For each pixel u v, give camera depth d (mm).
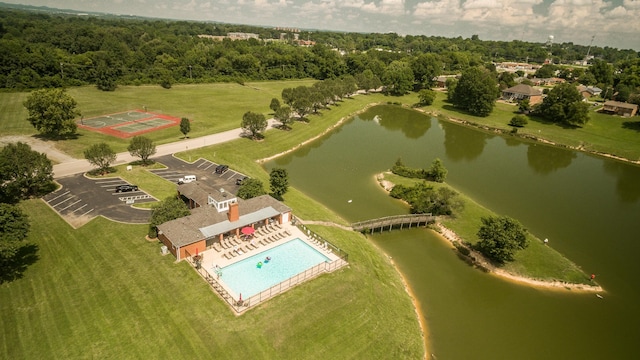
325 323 41719
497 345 43531
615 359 42594
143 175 77625
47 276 46188
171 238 49719
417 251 60594
